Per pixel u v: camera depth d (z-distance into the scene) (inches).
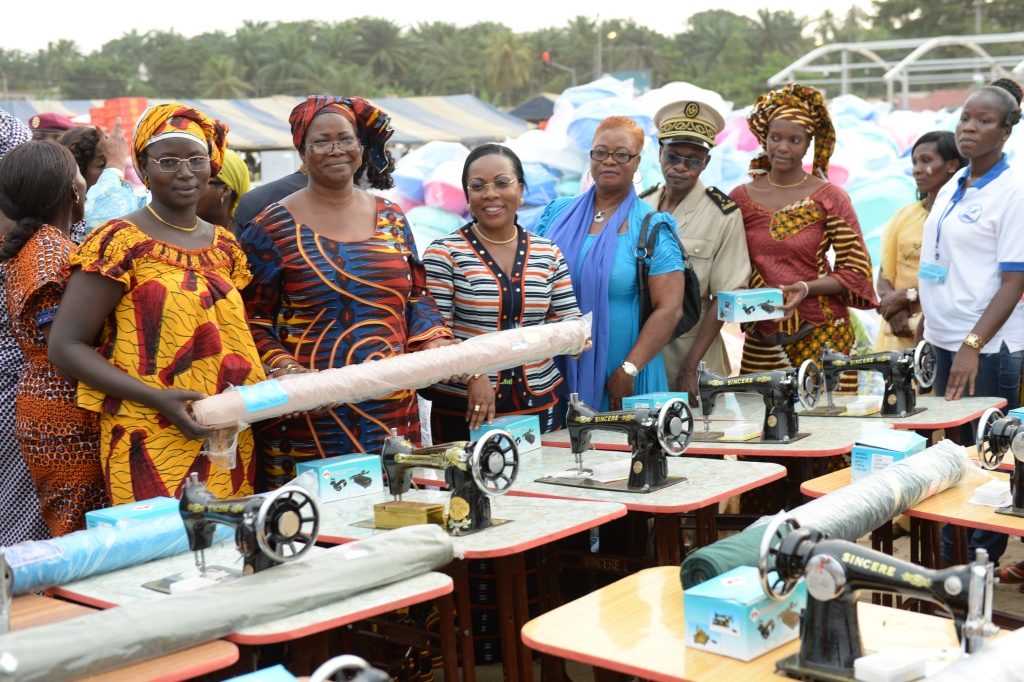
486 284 177.8
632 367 189.2
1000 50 2182.6
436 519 130.6
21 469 159.3
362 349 155.5
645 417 146.4
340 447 156.0
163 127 141.3
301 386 142.1
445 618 127.0
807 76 3117.6
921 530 165.8
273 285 156.3
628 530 189.9
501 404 180.5
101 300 139.0
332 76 3592.5
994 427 143.8
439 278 178.4
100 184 228.5
